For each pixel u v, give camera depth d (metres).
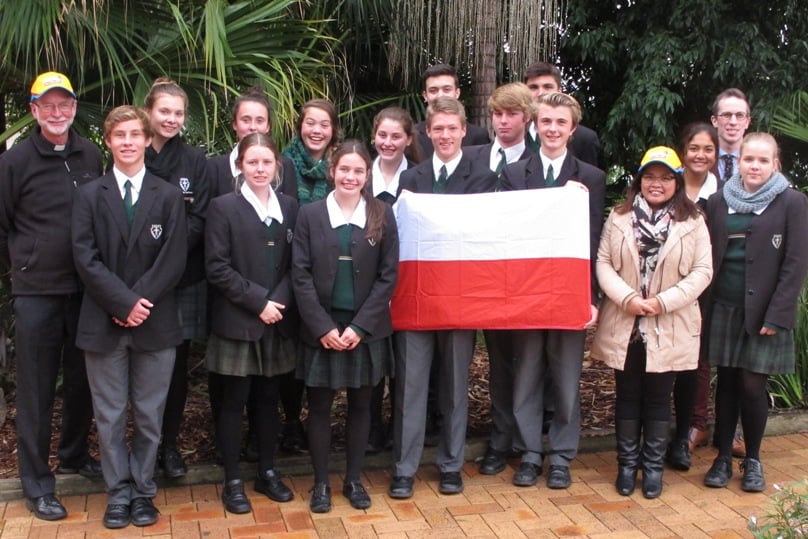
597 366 5.51
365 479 3.89
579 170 3.76
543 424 4.39
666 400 3.67
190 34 4.43
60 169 3.38
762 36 7.25
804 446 4.29
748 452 3.74
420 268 3.64
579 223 3.61
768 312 3.55
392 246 3.49
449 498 3.65
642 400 3.81
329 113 3.95
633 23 7.49
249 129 3.79
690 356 3.60
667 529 3.32
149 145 3.58
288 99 4.70
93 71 4.72
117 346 3.26
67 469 3.71
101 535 3.26
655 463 3.69
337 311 3.44
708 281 3.55
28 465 3.43
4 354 4.91
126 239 3.24
